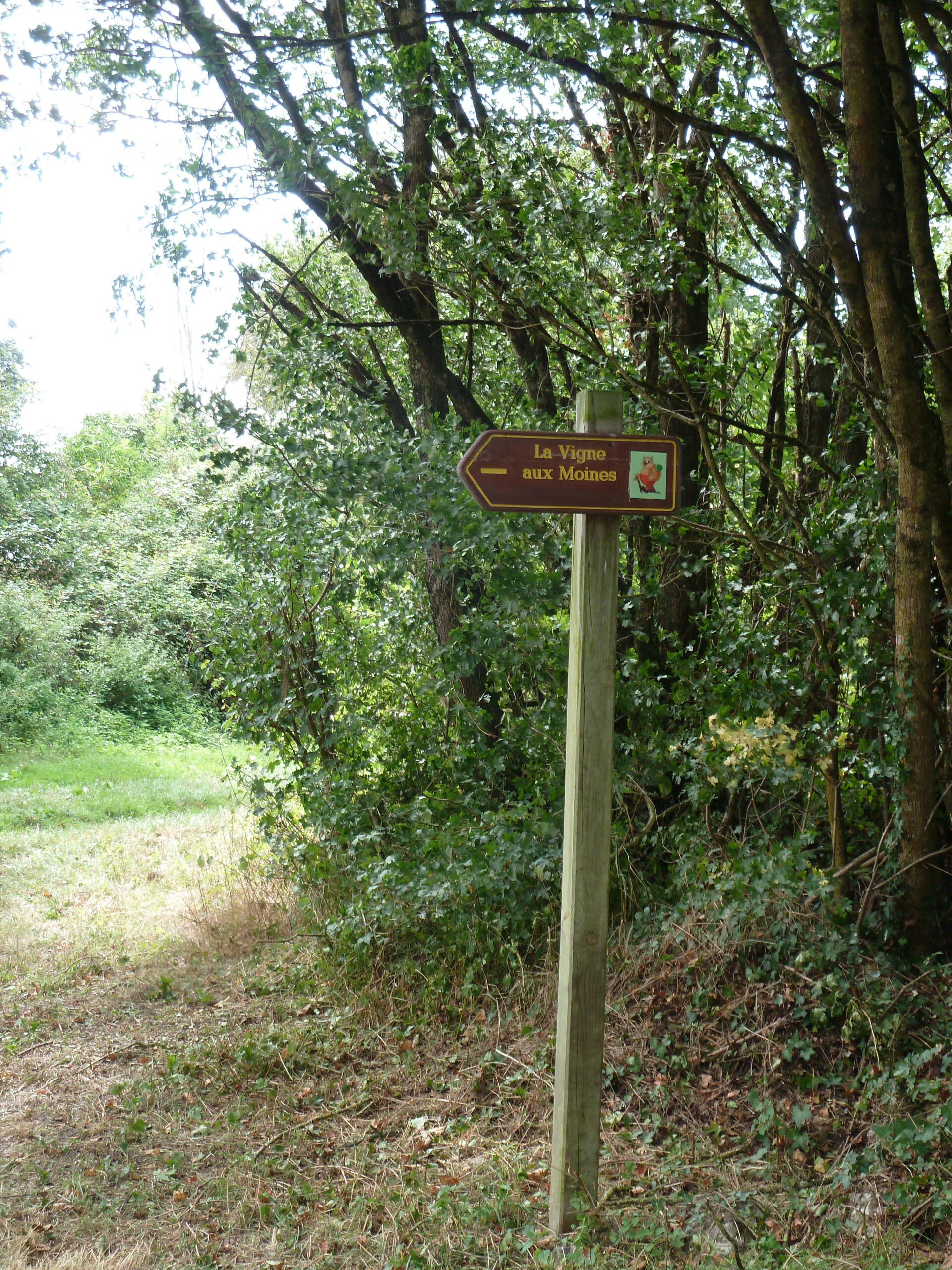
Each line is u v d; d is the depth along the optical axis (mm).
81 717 15617
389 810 6250
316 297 6887
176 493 20453
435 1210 3553
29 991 5957
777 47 3941
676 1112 4027
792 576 4672
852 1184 3469
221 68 4879
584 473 3281
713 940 4520
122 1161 4109
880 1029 3898
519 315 5574
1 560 17969
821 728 4484
